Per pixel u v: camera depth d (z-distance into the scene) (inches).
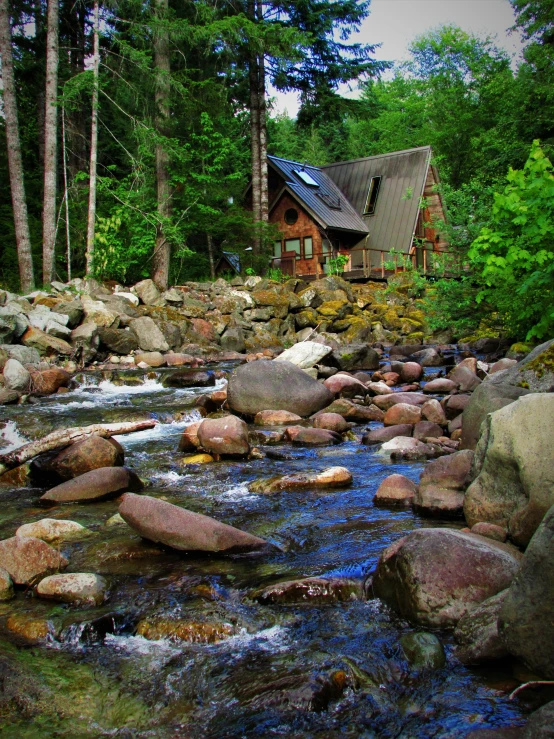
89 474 253.6
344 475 255.1
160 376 541.6
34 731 112.4
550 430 168.1
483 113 1724.9
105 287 764.6
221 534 187.2
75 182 969.5
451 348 713.6
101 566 180.1
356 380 439.5
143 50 882.8
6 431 366.0
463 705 113.7
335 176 1470.2
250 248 1089.4
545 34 1123.3
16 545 174.4
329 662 128.1
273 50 956.6
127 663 132.7
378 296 950.4
